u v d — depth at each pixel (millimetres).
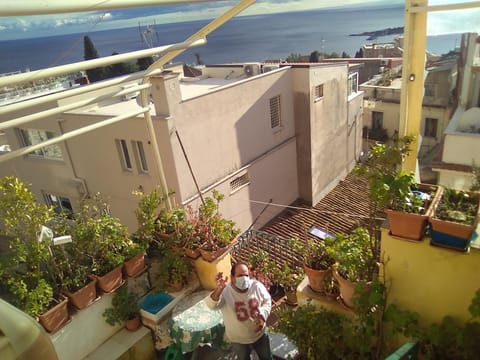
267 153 13891
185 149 10773
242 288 3246
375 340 3371
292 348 3863
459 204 2908
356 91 18688
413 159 3412
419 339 3018
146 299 4109
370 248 3379
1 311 1470
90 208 4066
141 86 4211
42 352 1477
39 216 3438
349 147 18359
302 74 14211
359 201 14969
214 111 11453
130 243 3980
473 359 2826
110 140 11492
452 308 2982
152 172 11109
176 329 3738
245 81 12367
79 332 3668
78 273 3689
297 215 14008
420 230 2869
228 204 12586
